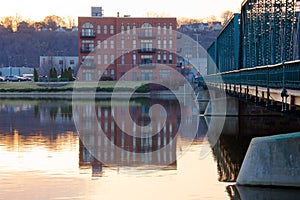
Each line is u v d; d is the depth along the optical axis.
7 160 32.03
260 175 24.28
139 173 28.19
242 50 56.47
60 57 166.38
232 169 29.44
